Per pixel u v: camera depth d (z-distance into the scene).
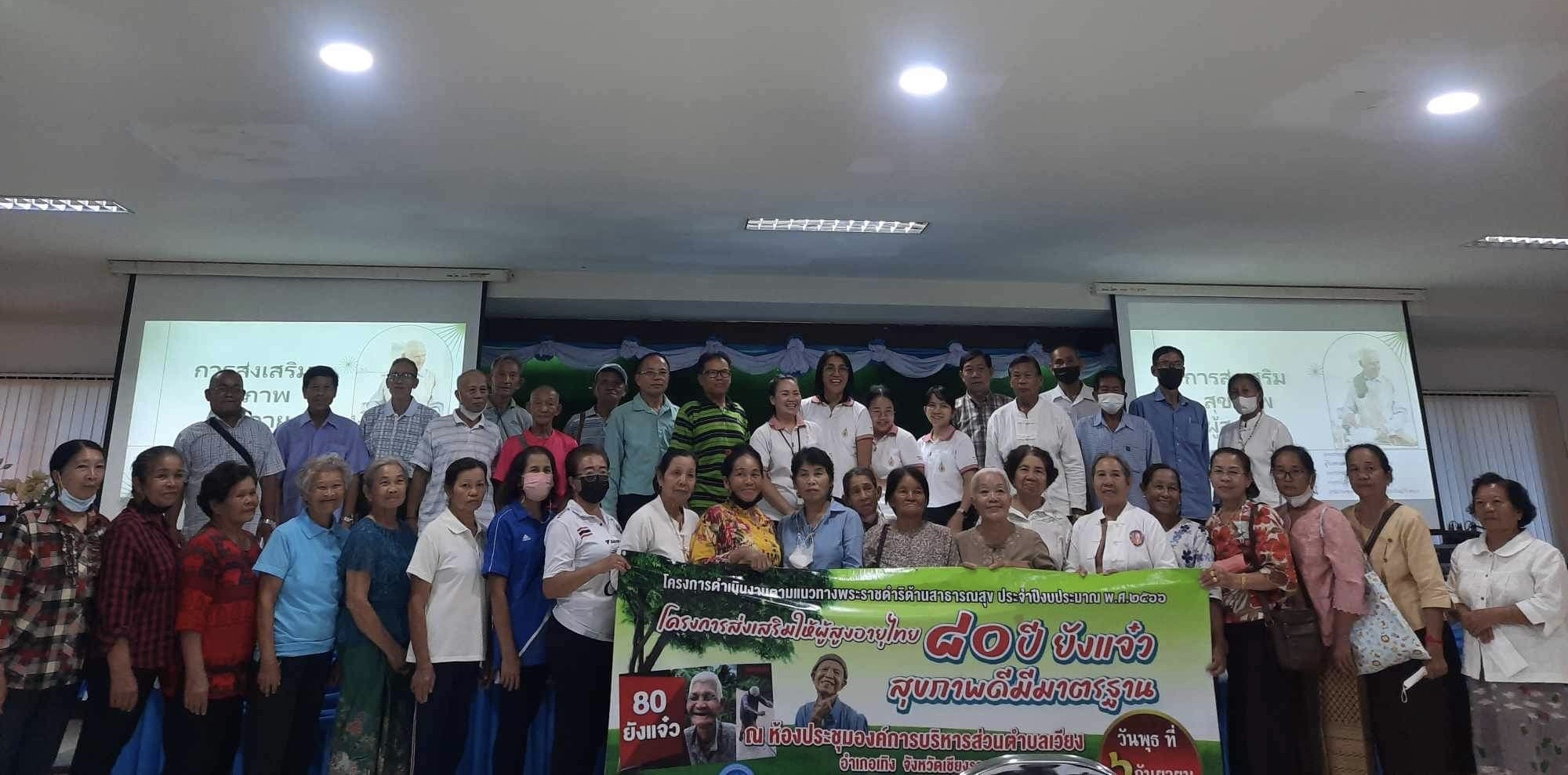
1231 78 3.93
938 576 3.21
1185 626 3.16
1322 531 3.36
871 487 3.51
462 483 3.32
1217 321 6.98
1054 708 3.08
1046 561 3.38
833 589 3.19
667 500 3.35
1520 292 7.20
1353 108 4.21
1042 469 3.77
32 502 3.02
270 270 6.35
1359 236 5.94
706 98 4.09
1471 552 3.58
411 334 6.42
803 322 7.41
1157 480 3.64
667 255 6.35
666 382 5.00
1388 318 7.08
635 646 3.07
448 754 3.16
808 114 4.25
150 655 3.02
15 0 3.31
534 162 4.76
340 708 3.14
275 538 3.18
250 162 4.73
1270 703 3.24
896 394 7.61
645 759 2.97
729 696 3.05
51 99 4.03
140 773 3.34
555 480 3.48
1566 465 8.11
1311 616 3.22
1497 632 3.37
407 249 6.13
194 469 5.09
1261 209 5.47
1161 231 5.87
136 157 4.64
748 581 3.17
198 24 3.49
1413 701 3.32
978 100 4.12
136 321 6.20
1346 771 3.32
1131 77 3.92
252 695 3.13
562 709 3.16
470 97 4.07
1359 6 3.42
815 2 3.37
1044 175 4.96
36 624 2.93
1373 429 6.83
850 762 3.02
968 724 3.05
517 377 5.39
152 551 3.08
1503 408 8.23
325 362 6.30
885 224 5.77
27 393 7.39
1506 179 5.01
